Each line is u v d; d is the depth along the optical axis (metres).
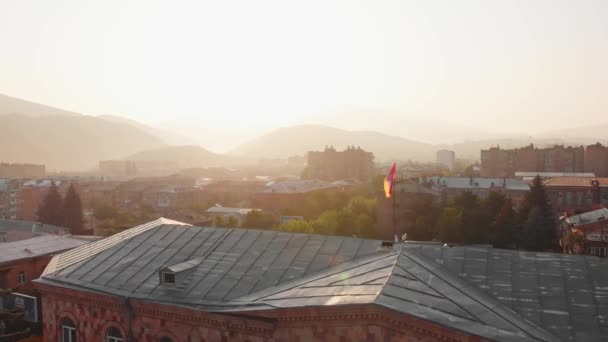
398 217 100.94
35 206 153.12
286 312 21.69
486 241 89.75
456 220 89.88
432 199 106.19
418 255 24.62
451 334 17.98
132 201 178.62
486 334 17.69
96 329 28.20
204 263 28.39
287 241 29.28
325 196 142.50
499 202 99.50
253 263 27.53
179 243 31.41
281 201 152.75
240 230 31.55
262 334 22.86
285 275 25.83
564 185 122.25
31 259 56.38
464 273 22.81
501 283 21.78
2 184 153.88
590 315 19.22
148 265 29.44
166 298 25.84
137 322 26.70
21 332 44.97
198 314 24.34
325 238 28.89
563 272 22.11
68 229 101.31
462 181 139.38
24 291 53.88
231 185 189.62
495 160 193.00
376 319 19.81
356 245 27.66
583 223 78.00
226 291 25.39
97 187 193.38
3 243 60.38
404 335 19.23
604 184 120.94
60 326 29.84
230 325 23.73
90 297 27.97
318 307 20.75
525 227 89.12
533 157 186.62
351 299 20.47
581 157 179.50
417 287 20.86
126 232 35.62
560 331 18.58
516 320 19.14
